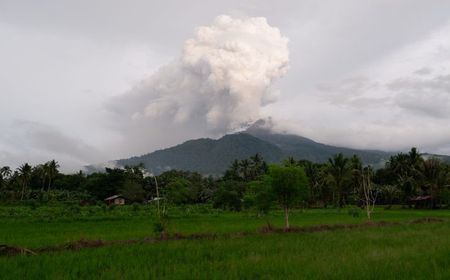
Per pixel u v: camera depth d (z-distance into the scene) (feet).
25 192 359.46
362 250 52.19
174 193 161.79
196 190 317.63
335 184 275.39
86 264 43.86
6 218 145.18
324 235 76.95
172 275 37.14
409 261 41.81
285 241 65.77
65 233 89.61
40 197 333.62
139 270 39.70
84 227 107.04
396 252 49.06
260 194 110.42
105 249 56.44
